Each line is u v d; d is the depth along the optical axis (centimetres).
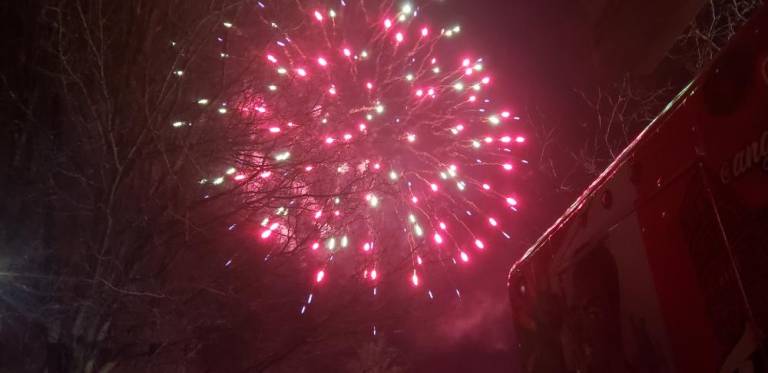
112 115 620
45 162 638
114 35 642
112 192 594
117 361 661
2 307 600
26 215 628
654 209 241
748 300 189
